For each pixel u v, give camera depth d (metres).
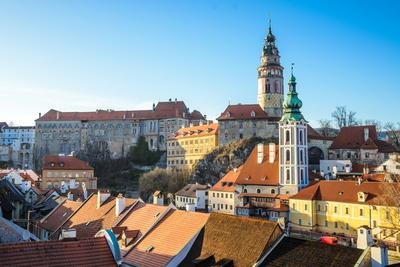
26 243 29.42
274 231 40.59
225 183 139.00
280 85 197.38
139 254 47.59
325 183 107.38
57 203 92.50
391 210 85.25
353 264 33.69
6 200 75.00
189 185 153.25
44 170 173.00
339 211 98.94
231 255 41.16
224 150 188.62
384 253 33.81
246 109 197.12
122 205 58.78
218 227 45.22
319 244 37.66
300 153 125.38
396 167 125.25
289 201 110.69
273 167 132.50
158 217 52.12
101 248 31.53
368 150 150.62
